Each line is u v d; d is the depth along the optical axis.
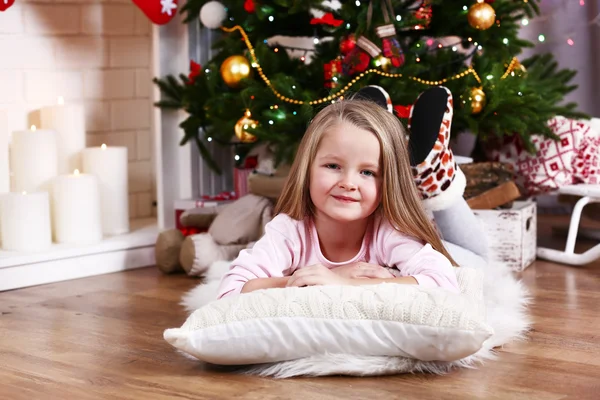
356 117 2.12
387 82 3.21
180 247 3.25
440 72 3.57
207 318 1.93
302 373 1.93
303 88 3.44
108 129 3.80
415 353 1.92
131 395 1.84
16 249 3.10
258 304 1.93
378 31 3.12
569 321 2.48
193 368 2.03
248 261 2.16
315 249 2.21
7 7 3.23
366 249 2.23
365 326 1.91
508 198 3.31
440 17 3.42
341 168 2.11
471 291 2.20
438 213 2.78
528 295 2.83
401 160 2.17
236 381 1.92
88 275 3.26
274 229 2.21
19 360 2.12
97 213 3.32
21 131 3.26
